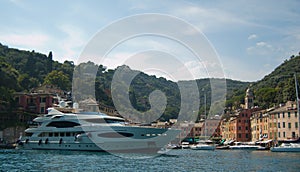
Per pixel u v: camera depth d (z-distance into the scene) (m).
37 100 116.69
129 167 43.19
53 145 67.12
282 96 141.38
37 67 170.50
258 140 116.69
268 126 111.00
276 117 105.94
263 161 56.75
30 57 167.38
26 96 116.44
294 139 97.06
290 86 134.75
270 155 73.50
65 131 65.38
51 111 69.69
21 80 142.50
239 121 134.00
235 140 133.00
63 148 65.81
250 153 82.19
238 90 197.50
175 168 43.62
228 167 46.62
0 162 48.44
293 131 100.44
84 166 43.81
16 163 47.28
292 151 86.38
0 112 105.12
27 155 59.44
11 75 126.50
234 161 56.31
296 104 101.44
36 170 40.50
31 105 116.94
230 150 100.81
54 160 50.94
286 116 102.50
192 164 49.53
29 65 164.75
